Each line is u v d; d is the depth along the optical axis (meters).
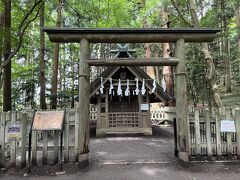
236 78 23.94
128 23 15.83
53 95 12.86
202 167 5.29
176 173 4.96
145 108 11.12
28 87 18.34
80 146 5.39
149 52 17.73
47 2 13.59
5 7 8.38
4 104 8.40
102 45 24.16
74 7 14.65
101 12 15.09
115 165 5.54
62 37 5.61
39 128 5.14
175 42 5.87
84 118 5.51
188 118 5.73
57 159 5.49
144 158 6.17
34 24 17.08
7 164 5.42
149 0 12.23
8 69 8.46
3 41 8.31
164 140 9.34
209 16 14.15
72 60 22.31
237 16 16.83
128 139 9.77
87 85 5.65
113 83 10.89
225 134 5.79
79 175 4.88
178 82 5.75
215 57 17.89
